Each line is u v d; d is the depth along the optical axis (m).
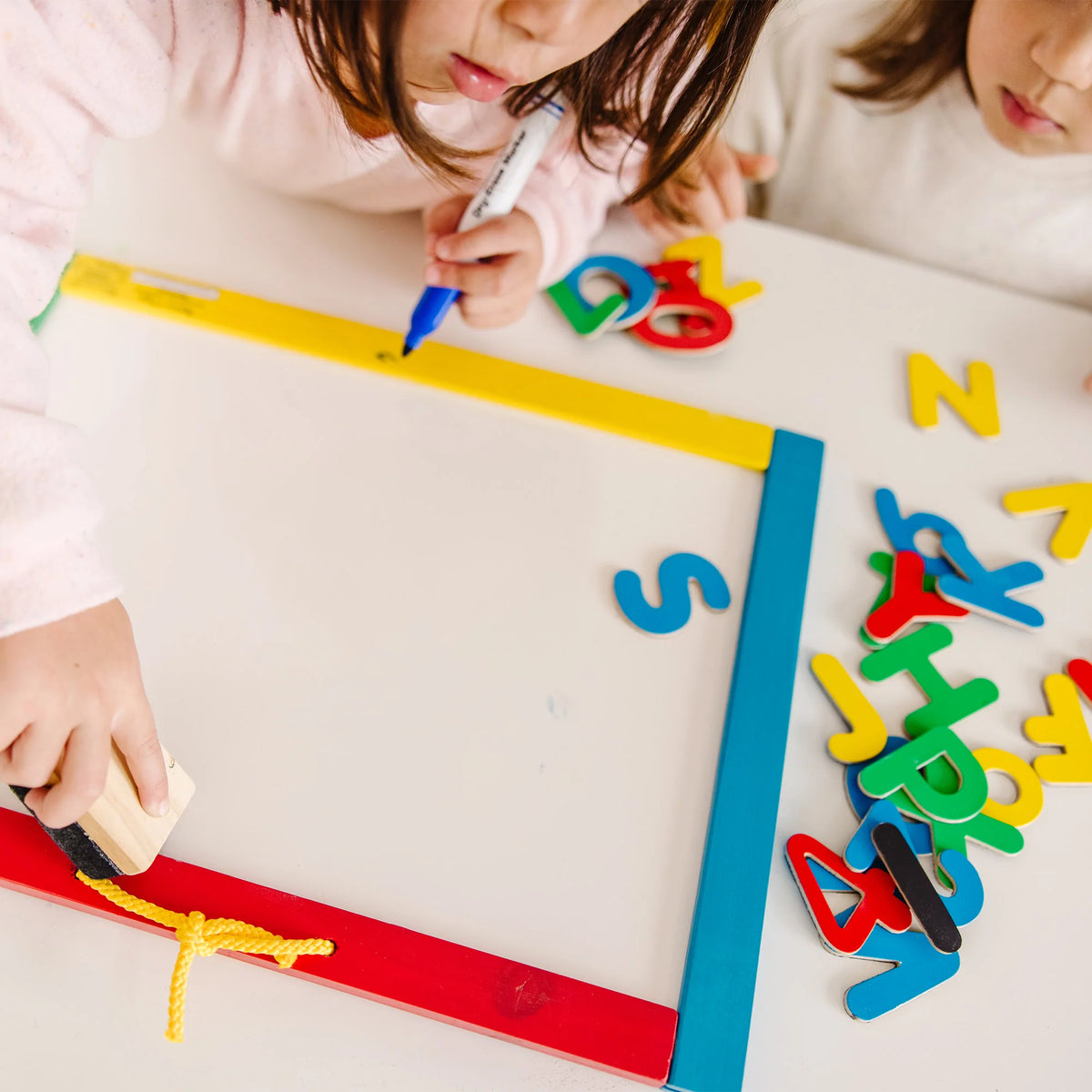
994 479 0.65
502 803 0.48
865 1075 0.46
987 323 0.72
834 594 0.58
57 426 0.43
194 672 0.48
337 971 0.43
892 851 0.50
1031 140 0.81
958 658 0.58
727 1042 0.44
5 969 0.42
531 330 0.64
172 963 0.43
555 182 0.64
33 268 0.48
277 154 0.63
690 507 0.59
